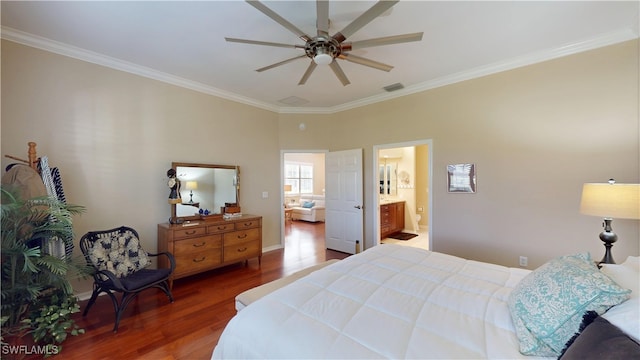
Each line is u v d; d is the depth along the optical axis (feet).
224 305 9.07
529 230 10.16
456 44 9.11
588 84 9.04
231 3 6.97
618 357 2.55
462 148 11.65
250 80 12.30
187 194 12.17
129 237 9.44
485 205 11.10
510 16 7.54
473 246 11.39
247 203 14.94
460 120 11.69
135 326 7.75
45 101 8.86
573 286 3.67
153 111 11.34
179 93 12.15
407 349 3.45
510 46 9.26
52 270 6.38
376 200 14.76
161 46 9.20
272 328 4.09
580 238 9.24
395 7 7.11
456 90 11.80
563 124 9.49
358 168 15.15
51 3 6.88
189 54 9.79
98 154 9.91
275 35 8.56
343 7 7.12
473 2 6.94
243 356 4.06
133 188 10.76
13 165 7.85
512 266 10.50
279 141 16.53
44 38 8.61
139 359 6.35
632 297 3.35
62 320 6.97
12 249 6.09
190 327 7.71
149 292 10.11
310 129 16.66
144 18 7.59
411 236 19.74
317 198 29.22
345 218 15.76
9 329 6.19
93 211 9.78
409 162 21.70
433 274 5.98
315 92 13.85
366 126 15.01
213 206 13.12
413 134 13.15
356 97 14.67
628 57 8.43
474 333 3.79
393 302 4.69
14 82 8.34
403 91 13.35
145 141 11.10
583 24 7.97
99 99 9.94
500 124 10.73
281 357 3.63
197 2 6.91
